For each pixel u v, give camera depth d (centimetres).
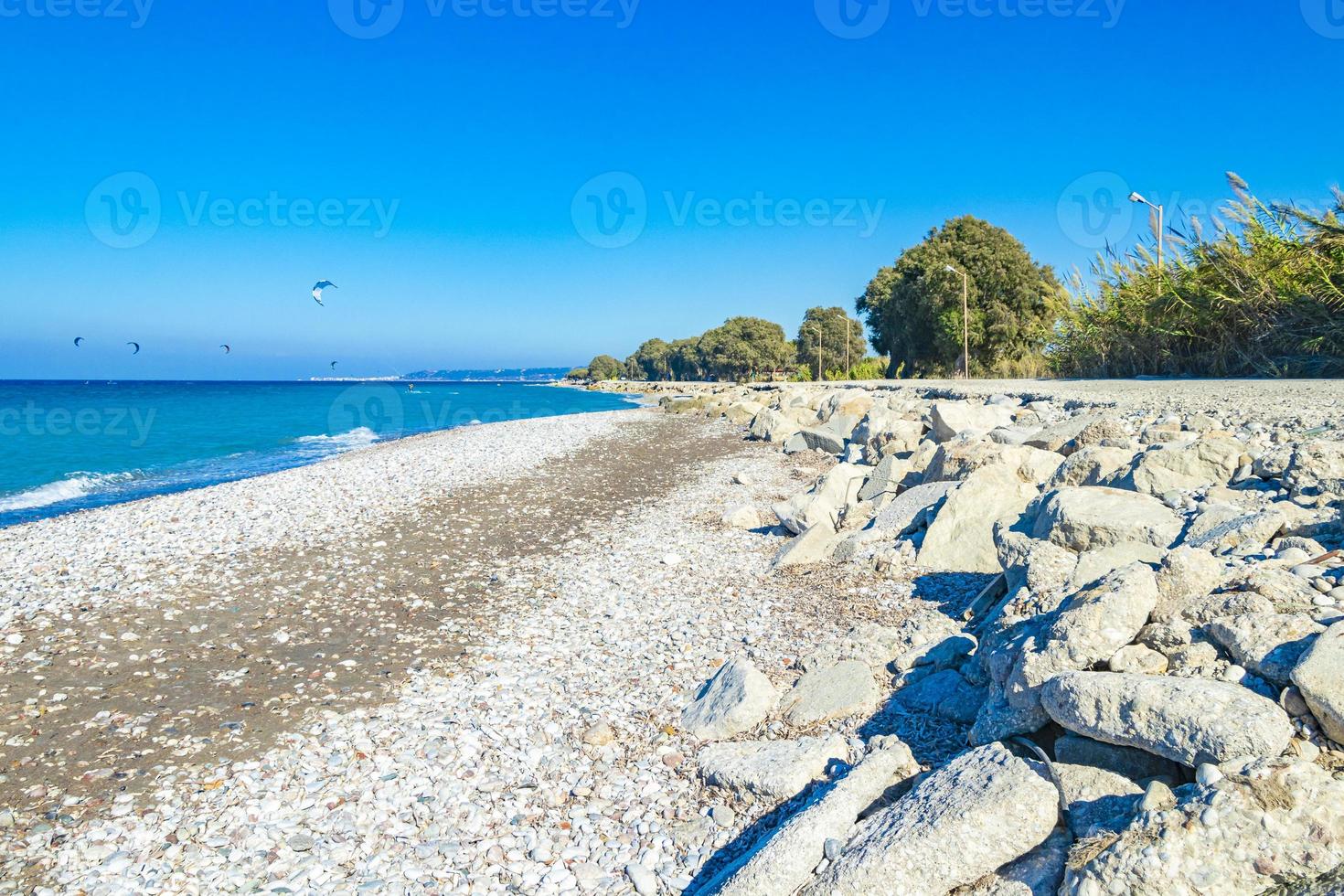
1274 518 555
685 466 2055
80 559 1059
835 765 492
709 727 577
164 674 712
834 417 2198
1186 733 350
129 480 2178
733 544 1125
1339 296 1589
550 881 430
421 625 841
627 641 773
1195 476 764
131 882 432
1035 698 437
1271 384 1508
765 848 392
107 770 549
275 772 545
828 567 935
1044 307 4581
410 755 562
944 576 826
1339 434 807
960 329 4497
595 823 480
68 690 677
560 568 1052
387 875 437
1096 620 439
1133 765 386
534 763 550
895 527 968
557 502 1523
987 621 633
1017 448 1034
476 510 1421
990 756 399
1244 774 317
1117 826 338
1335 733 328
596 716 616
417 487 1625
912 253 4975
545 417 4403
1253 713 341
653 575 991
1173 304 1983
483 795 512
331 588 960
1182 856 299
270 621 848
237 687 687
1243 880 291
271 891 424
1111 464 848
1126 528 632
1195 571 464
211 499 1484
